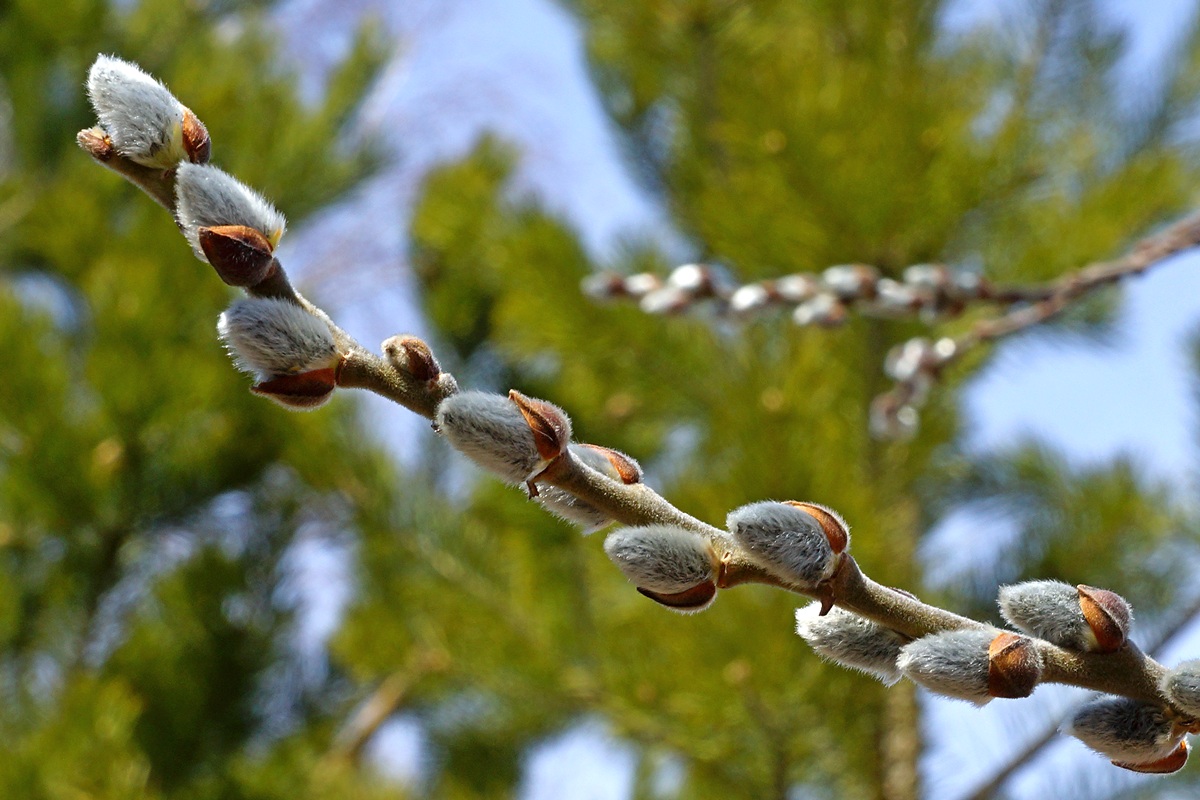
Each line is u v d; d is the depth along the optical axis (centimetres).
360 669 216
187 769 239
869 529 166
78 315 268
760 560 71
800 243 204
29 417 229
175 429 239
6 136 341
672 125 274
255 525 257
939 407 213
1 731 229
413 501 223
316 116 317
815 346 186
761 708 165
